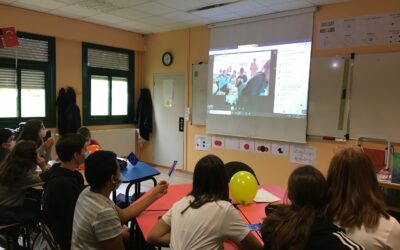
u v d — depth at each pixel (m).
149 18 5.19
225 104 5.31
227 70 5.25
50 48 5.16
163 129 6.38
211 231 1.46
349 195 1.38
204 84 5.61
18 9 4.67
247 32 4.97
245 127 5.08
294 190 1.28
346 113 4.09
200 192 1.58
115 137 6.10
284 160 4.70
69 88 5.38
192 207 1.53
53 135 5.03
